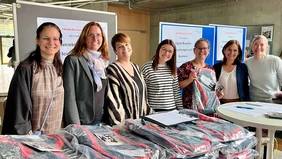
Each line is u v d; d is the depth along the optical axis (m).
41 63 1.43
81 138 0.85
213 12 6.11
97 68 1.59
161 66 2.20
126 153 0.78
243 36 4.66
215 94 2.45
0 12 7.43
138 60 7.66
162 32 3.59
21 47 2.25
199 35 4.00
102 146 0.81
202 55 2.50
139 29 7.55
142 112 1.83
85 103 1.55
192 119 1.10
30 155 0.70
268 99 2.53
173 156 0.82
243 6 5.46
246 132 1.04
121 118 1.66
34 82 1.38
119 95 1.74
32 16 2.30
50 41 1.43
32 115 1.39
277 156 2.86
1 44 9.58
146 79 2.14
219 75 2.68
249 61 2.72
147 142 0.89
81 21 2.65
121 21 7.02
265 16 5.08
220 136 0.95
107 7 6.38
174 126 1.02
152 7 7.00
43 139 0.84
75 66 1.53
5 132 1.34
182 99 2.50
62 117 1.51
